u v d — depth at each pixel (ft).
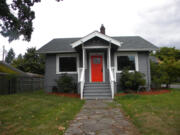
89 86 29.63
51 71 35.53
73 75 34.96
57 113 15.87
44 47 37.09
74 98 27.04
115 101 23.09
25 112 16.44
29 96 27.66
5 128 11.60
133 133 10.36
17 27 28.40
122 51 34.94
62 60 35.83
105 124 12.43
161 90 34.81
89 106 19.84
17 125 12.28
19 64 90.48
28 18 30.25
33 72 90.58
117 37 43.65
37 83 54.44
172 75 39.78
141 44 36.06
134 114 15.05
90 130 11.03
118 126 11.91
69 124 12.50
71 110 17.29
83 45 30.25
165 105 18.43
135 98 23.99
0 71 50.24
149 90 33.81
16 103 20.89
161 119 13.10
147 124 11.93
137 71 32.42
